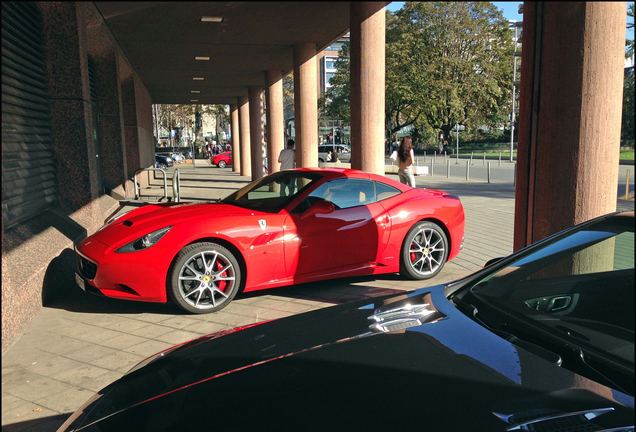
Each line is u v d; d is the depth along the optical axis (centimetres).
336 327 218
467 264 615
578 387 157
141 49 1086
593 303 198
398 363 177
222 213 459
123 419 176
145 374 210
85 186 660
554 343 187
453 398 154
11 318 377
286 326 232
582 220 293
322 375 175
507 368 169
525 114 306
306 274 476
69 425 192
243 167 2416
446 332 199
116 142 1098
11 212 468
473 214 1029
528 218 311
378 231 502
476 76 3691
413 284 524
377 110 751
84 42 647
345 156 3953
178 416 166
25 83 528
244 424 155
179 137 5684
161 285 417
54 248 513
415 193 546
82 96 641
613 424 139
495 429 140
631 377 161
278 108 1464
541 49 286
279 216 463
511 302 219
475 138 5028
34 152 557
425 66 3662
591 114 279
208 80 1644
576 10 267
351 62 751
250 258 444
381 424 146
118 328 404
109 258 414
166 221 444
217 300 445
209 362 203
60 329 404
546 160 295
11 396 294
